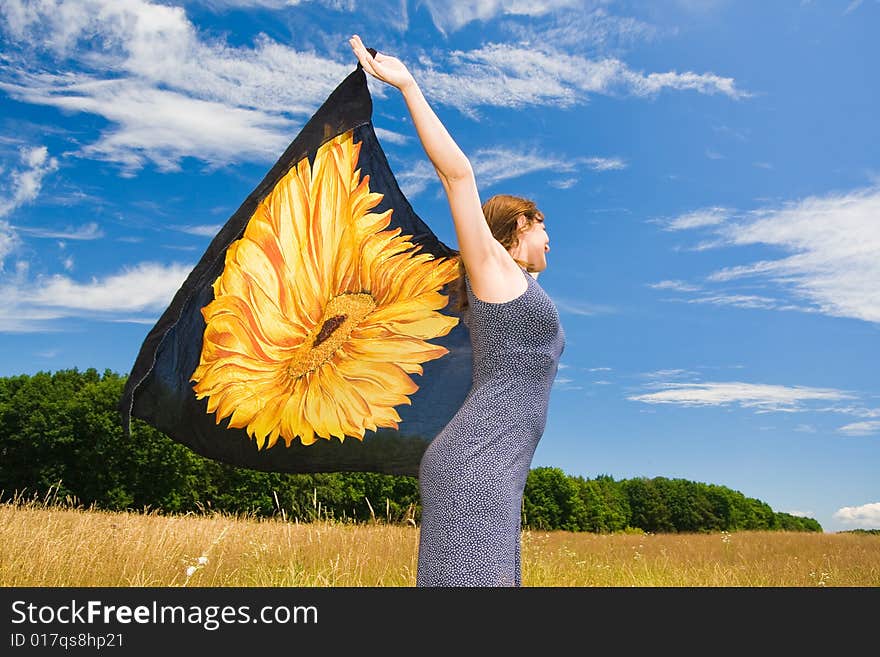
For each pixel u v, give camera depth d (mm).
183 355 3242
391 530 8898
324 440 3500
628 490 68188
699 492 69125
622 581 7715
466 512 1823
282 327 3359
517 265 2047
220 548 7242
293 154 2818
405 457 3525
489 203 2234
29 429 31781
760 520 79812
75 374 34344
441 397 3514
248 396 3357
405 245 3484
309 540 7902
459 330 3518
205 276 2896
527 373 1923
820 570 8867
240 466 3441
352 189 3430
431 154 1932
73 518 8320
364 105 2871
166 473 31656
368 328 3496
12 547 5918
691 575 8359
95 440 31812
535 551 8750
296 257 3344
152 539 6859
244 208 2840
